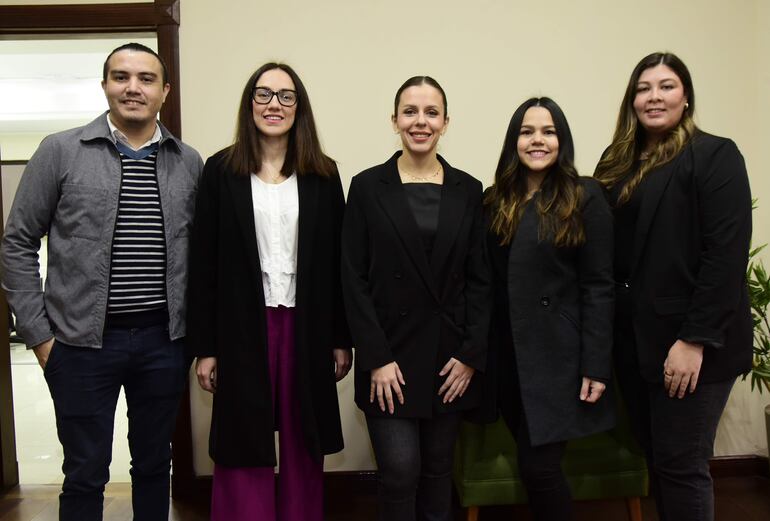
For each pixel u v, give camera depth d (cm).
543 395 144
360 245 151
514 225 151
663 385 141
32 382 473
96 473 153
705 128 240
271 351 155
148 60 152
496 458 190
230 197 150
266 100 152
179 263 159
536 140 148
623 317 151
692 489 139
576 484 190
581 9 237
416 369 145
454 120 238
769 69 233
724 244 130
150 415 162
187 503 232
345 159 237
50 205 150
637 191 147
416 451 146
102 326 148
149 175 156
